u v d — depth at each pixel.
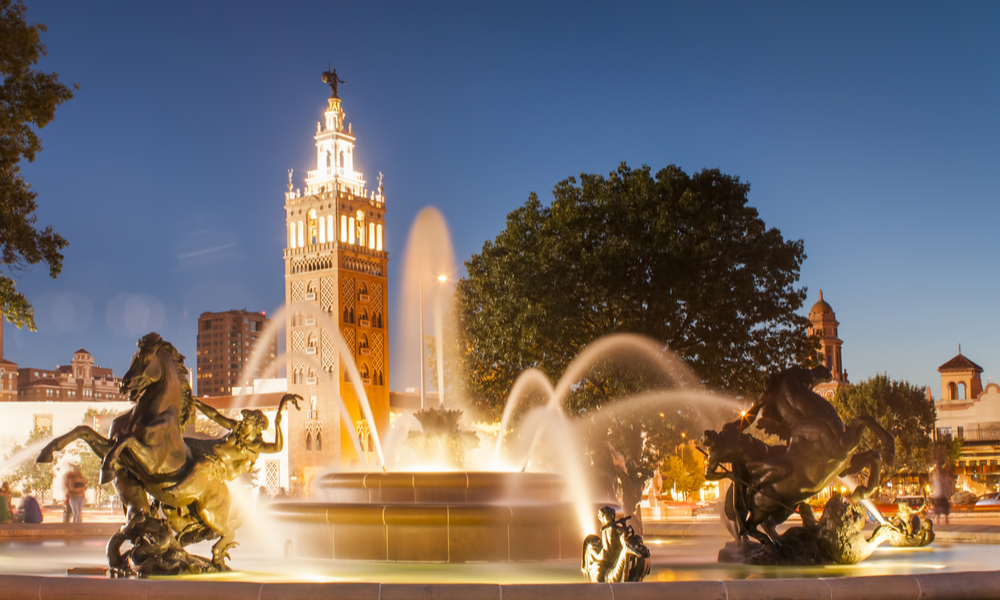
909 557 15.76
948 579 10.28
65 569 15.34
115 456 12.48
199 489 13.30
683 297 32.25
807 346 34.62
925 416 87.06
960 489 94.12
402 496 17.12
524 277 34.16
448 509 15.70
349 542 16.05
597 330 33.84
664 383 32.47
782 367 34.41
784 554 14.64
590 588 9.49
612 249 32.53
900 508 17.11
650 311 33.25
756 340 34.16
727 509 15.70
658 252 32.84
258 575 13.80
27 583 10.02
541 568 15.03
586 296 33.88
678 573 13.73
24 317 25.48
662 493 65.94
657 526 27.86
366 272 143.12
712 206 34.12
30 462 99.38
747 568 14.28
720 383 33.16
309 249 140.12
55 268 25.80
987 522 40.47
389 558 15.80
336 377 134.50
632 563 11.24
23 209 25.14
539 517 15.97
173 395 13.44
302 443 132.75
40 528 24.22
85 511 83.44
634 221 33.06
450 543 15.67
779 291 34.56
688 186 33.78
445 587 9.41
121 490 12.98
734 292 32.94
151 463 12.94
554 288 33.59
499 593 9.37
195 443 13.67
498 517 15.69
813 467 14.48
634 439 32.81
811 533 14.76
